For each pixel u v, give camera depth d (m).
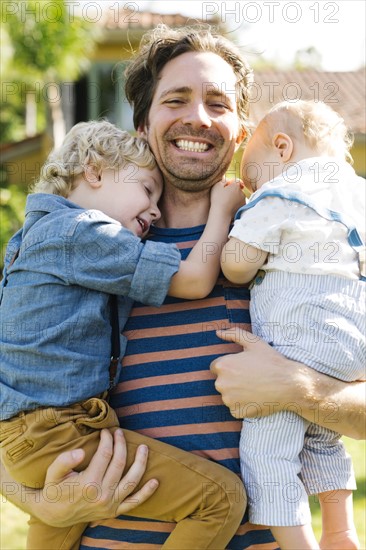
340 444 2.41
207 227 2.35
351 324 2.24
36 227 2.29
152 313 2.31
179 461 2.11
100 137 2.43
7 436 2.18
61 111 14.48
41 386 2.15
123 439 2.13
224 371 2.16
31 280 2.23
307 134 2.48
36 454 2.12
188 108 2.37
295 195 2.29
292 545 2.09
